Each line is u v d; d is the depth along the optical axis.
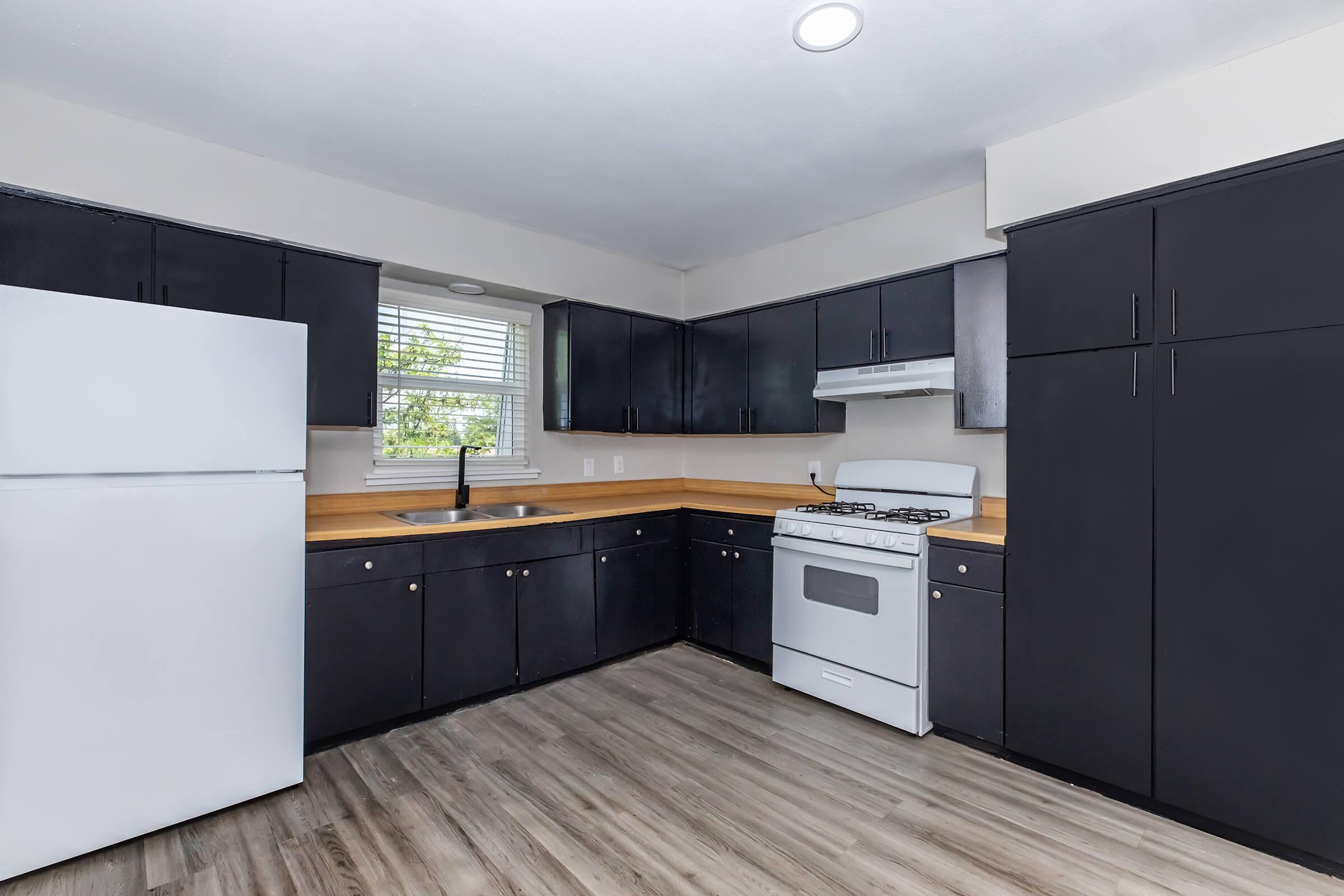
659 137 2.33
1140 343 1.96
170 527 1.79
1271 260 1.73
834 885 1.64
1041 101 2.09
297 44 1.77
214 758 1.87
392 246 2.83
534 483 3.59
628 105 2.11
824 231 3.38
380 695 2.42
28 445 1.59
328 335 2.55
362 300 2.65
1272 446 1.73
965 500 2.75
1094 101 2.09
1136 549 1.96
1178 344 1.88
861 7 1.62
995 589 2.28
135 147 2.20
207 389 1.85
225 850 1.76
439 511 3.03
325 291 2.55
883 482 3.06
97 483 1.69
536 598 2.89
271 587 1.97
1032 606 2.19
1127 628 1.98
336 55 1.83
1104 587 2.03
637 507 3.32
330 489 2.88
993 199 2.40
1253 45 1.80
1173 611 1.89
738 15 1.65
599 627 3.15
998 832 1.87
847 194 2.90
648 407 3.78
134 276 2.12
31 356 1.60
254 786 1.95
